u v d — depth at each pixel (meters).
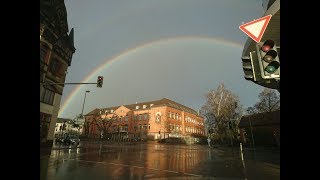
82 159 17.09
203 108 58.12
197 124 97.00
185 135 85.12
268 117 44.81
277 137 40.28
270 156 22.66
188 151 31.91
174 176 10.72
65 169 11.80
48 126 24.94
